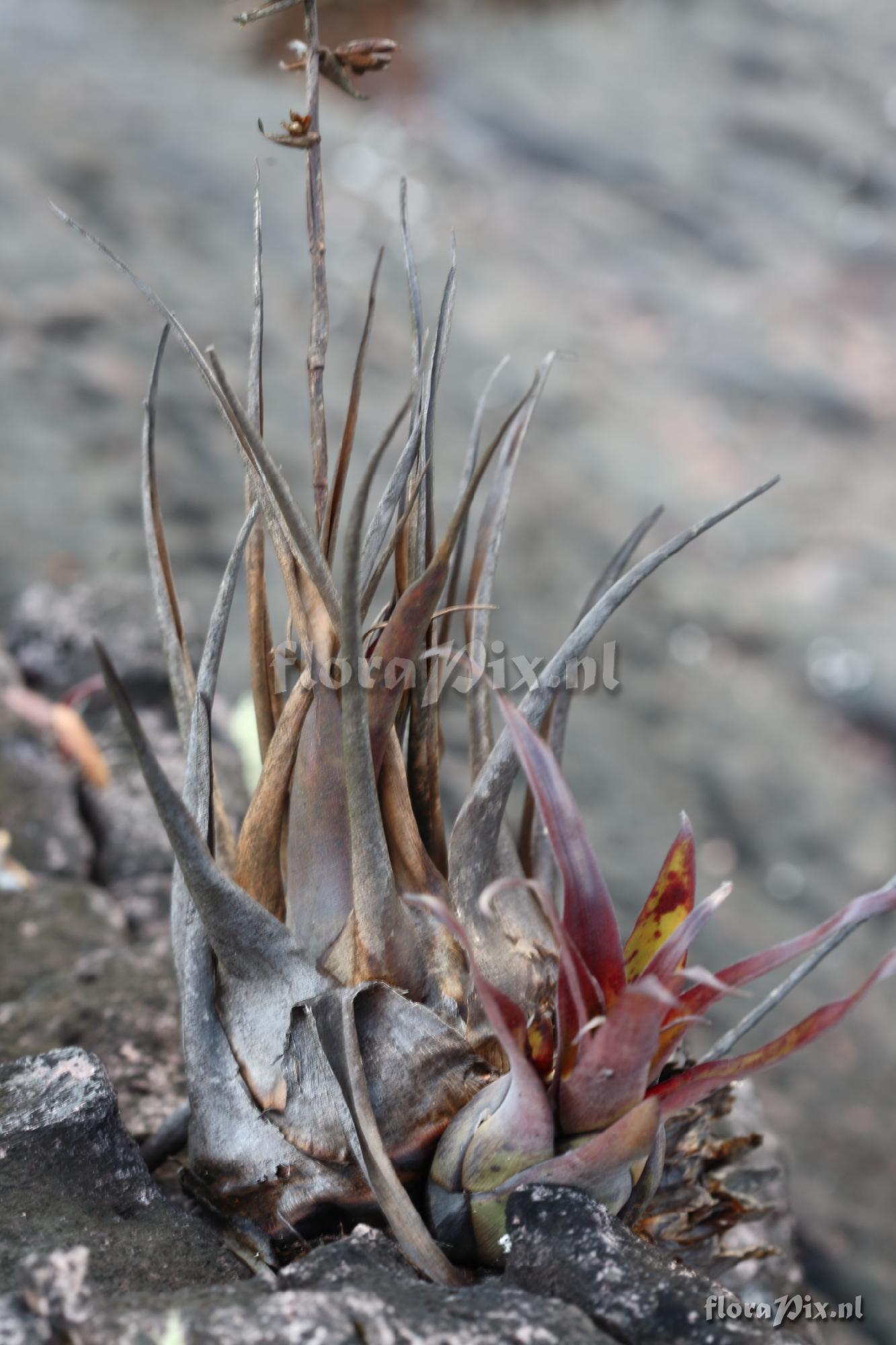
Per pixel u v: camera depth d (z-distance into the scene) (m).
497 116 5.88
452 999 1.03
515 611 3.75
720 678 3.80
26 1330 0.96
